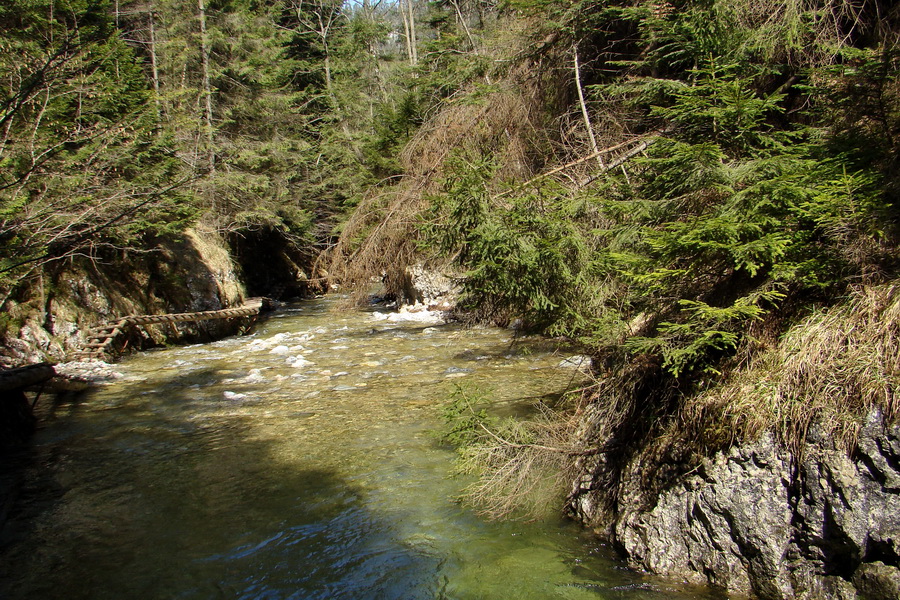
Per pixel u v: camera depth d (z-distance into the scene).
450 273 8.95
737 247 3.56
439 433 6.52
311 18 33.97
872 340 3.23
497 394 7.95
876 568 2.89
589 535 4.31
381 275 11.92
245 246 23.62
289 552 4.42
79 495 5.59
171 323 14.27
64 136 8.40
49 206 7.62
